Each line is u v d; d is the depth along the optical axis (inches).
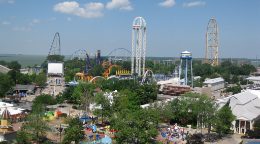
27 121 6299.2
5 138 5895.7
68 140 5575.8
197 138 6540.4
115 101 7849.4
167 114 7568.9
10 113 7303.2
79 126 5787.4
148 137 5290.4
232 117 7155.5
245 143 6633.9
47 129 5994.1
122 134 5157.5
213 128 7539.4
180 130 7135.8
